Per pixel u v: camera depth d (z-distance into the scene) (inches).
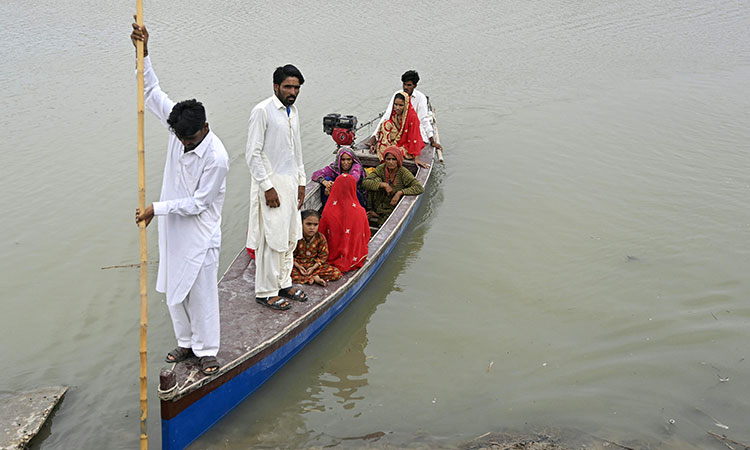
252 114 190.2
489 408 202.7
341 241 244.7
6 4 757.9
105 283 262.8
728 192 341.4
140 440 181.0
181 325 179.6
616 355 224.8
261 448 185.9
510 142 417.7
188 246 167.0
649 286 263.1
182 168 161.2
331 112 456.1
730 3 825.5
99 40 618.2
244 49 599.8
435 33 674.2
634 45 643.5
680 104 479.5
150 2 786.8
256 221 204.1
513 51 618.8
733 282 262.8
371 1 807.1
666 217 317.7
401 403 205.8
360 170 315.9
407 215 297.7
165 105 173.0
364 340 236.2
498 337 236.7
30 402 196.2
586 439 188.5
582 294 260.2
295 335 213.2
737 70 562.3
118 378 212.1
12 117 432.5
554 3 819.4
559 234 306.3
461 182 363.6
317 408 203.2
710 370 215.6
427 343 234.7
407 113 345.4
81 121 430.3
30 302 249.1
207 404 184.1
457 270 279.9
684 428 192.4
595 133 428.8
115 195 334.6
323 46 617.6
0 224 304.0
